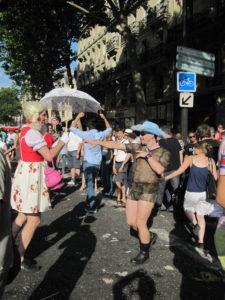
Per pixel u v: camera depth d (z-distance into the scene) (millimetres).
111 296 4652
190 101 11508
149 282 5090
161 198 9289
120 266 5645
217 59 22766
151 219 8562
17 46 34688
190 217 6930
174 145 9430
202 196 6742
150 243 6453
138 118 20234
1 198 2803
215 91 22625
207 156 6789
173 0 27688
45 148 5129
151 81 31234
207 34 22750
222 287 4973
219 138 12711
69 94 11258
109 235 7227
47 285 4938
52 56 33000
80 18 25656
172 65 27469
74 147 13492
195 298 4629
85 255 6094
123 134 11562
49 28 26391
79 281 5078
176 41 25203
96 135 8961
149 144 5832
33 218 5301
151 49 30703
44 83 38594
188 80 11367
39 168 5242
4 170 2928
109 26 20891
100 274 5328
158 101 29500
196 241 6941
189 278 5250
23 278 5125
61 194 11898
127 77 36312
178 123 26562
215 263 5840
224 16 20719
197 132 7305
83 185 12727
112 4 20188
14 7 22266
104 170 11773
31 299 4543
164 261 5887
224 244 3346
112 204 10344
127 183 10312
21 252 5270
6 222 2965
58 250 6320
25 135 5211
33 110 5262
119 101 39250
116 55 40188
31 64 37000
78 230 7605
